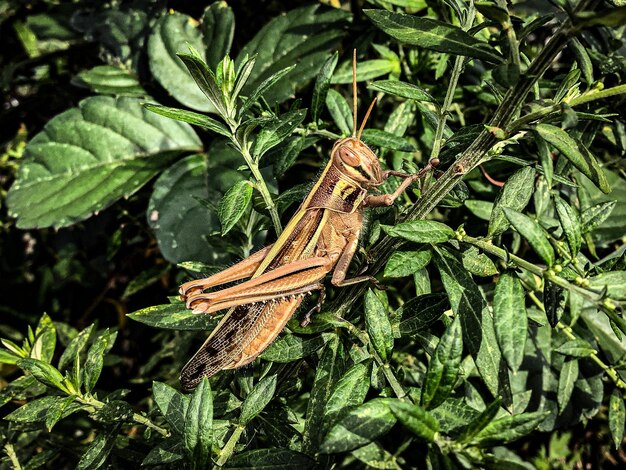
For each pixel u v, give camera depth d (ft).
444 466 0.27
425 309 0.35
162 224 0.55
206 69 0.33
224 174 0.56
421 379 0.49
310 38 0.57
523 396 0.45
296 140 0.43
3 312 0.79
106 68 0.64
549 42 0.27
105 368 0.74
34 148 0.60
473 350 0.32
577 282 0.30
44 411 0.38
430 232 0.31
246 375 0.41
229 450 0.33
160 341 0.73
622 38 0.49
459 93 0.53
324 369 0.35
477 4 0.29
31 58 0.74
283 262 0.36
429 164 0.35
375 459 0.33
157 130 0.61
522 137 0.33
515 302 0.30
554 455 0.63
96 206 0.58
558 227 0.45
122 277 0.75
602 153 0.58
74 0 0.74
